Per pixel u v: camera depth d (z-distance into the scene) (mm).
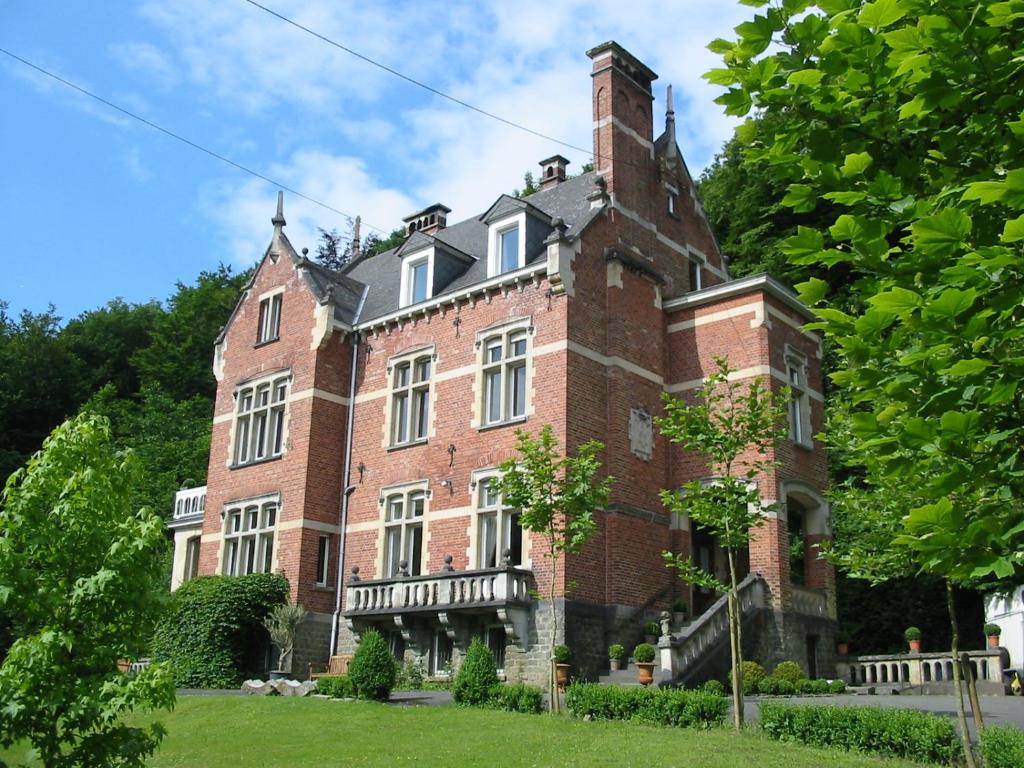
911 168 5613
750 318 22781
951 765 11094
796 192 5648
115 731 8289
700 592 23062
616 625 20391
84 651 8305
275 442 25922
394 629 22344
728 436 14484
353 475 25000
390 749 12703
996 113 5117
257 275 28125
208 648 22938
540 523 16531
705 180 42344
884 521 11938
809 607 21938
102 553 8570
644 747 11891
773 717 12781
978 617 27547
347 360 26156
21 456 42031
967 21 4777
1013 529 4684
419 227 30828
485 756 11859
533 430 21344
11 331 48062
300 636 23266
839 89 5465
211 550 26328
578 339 21656
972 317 4422
